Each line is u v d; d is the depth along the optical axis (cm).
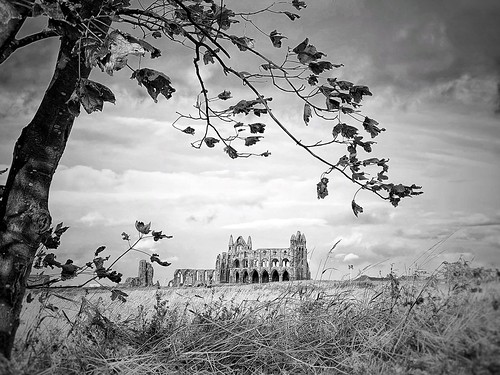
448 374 460
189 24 634
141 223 627
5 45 509
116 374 603
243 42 630
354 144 579
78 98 436
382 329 628
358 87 551
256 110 615
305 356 632
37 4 444
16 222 560
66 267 608
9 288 542
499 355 441
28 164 575
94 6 554
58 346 626
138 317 763
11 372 484
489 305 523
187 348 656
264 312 732
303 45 554
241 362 633
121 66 427
